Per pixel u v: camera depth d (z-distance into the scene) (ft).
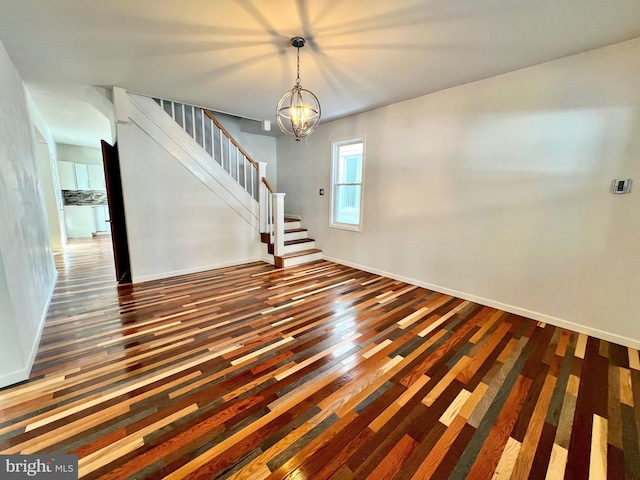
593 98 7.64
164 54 7.95
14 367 5.86
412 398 5.64
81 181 25.41
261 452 4.43
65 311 9.42
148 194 12.24
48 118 15.62
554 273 8.69
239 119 17.69
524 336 8.07
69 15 6.14
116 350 7.17
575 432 4.90
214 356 6.97
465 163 10.30
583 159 7.93
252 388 5.86
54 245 18.97
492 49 7.57
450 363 6.79
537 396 5.73
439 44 7.34
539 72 8.45
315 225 17.28
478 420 5.12
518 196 9.17
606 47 7.34
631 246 7.41
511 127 9.11
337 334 8.11
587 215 7.99
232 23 6.49
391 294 11.27
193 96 11.55
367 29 6.68
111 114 12.51
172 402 5.44
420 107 11.37
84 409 5.22
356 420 5.08
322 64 8.52
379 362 6.80
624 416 5.26
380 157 13.10
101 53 7.89
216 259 14.73
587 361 6.91
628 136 7.23
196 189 13.61
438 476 4.11
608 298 7.84
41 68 8.81
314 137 16.66
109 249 19.44
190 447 4.49
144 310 9.55
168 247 13.07
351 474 4.12
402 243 12.68
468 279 10.66
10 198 6.78
